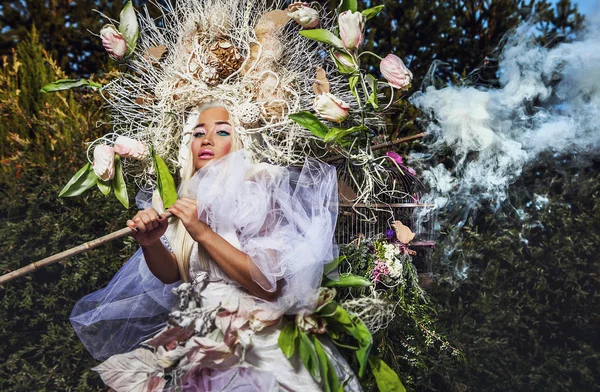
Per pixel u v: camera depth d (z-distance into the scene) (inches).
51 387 141.9
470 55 207.6
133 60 114.1
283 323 92.8
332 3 164.9
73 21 231.6
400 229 120.3
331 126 110.9
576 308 164.9
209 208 90.7
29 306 144.2
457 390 148.0
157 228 91.4
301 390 89.2
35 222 149.3
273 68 108.3
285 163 106.4
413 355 121.0
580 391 159.6
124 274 107.0
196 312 88.2
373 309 101.7
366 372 109.0
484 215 171.6
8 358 144.4
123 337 106.2
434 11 207.2
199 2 112.3
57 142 162.1
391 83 102.2
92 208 147.4
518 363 158.2
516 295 162.6
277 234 90.5
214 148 100.3
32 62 191.9
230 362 88.2
